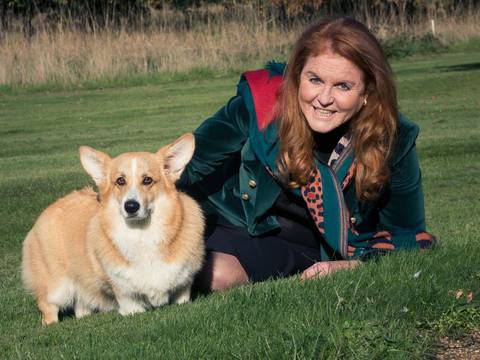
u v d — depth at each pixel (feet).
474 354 10.74
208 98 61.11
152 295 15.15
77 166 36.58
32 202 29.48
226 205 16.34
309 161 13.93
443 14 101.45
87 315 16.55
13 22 82.99
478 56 85.15
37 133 48.62
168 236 15.06
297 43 13.55
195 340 11.21
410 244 15.05
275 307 12.46
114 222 15.12
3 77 71.61
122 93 67.21
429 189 27.61
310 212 14.47
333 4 97.19
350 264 14.47
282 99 13.96
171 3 99.09
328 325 11.18
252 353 10.48
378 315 11.38
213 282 16.22
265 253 15.88
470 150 34.50
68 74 73.00
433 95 56.54
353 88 13.20
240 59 77.36
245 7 88.84
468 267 13.65
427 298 12.09
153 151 38.93
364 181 13.85
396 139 14.21
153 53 76.48
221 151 15.49
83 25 85.40
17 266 22.13
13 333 15.31
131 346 11.42
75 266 16.31
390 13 100.94
